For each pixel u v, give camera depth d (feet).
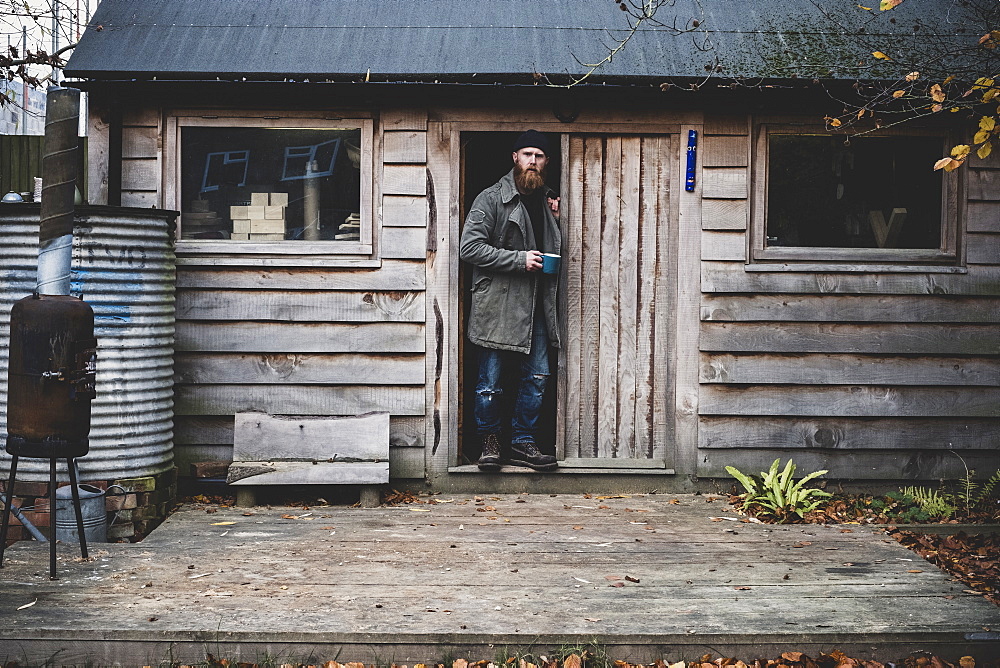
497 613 13.99
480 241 20.75
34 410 14.89
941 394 21.66
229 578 15.40
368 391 21.39
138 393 18.86
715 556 16.89
